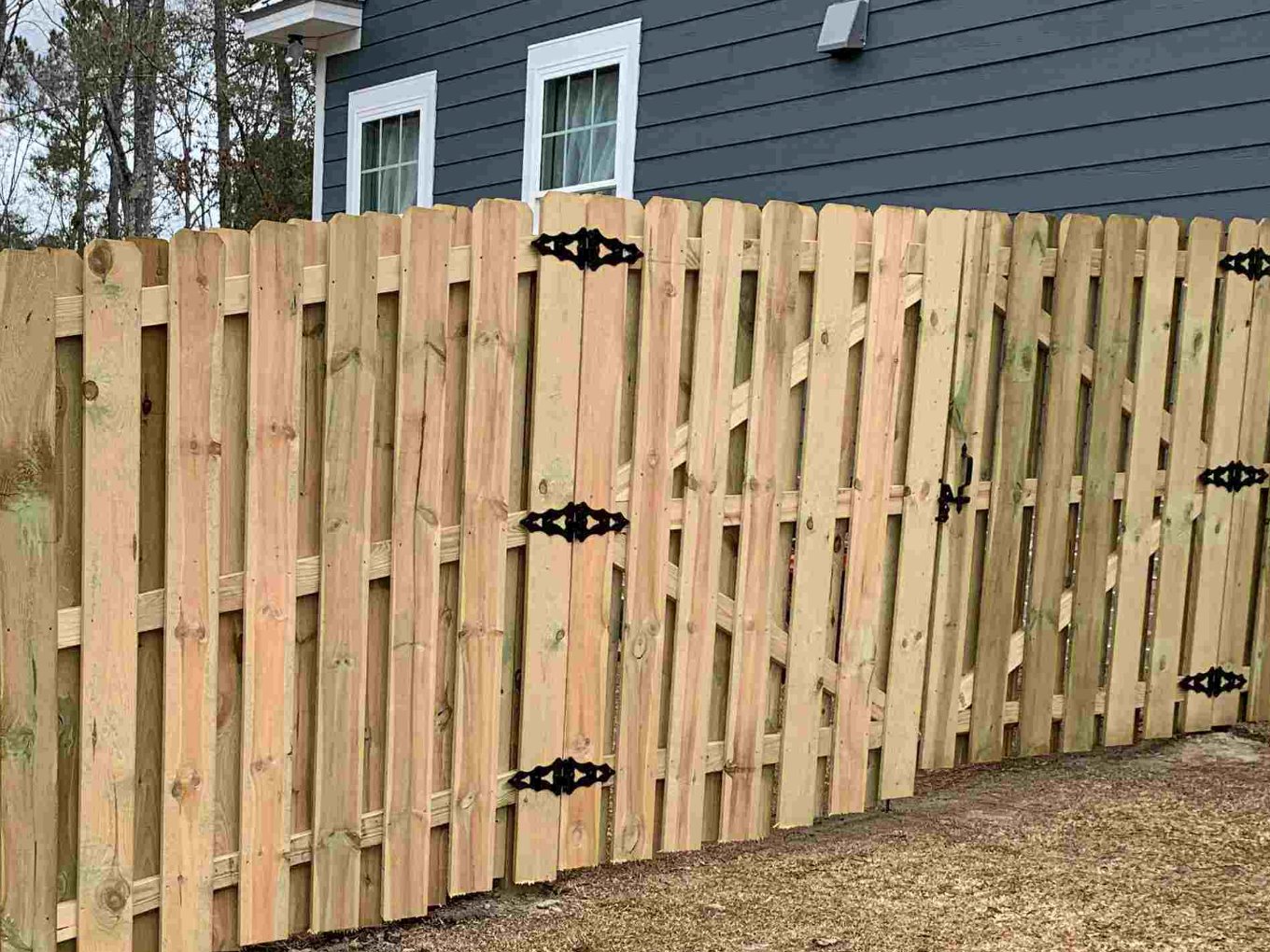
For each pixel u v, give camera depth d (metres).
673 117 9.23
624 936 3.54
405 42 11.94
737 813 4.12
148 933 3.29
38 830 3.08
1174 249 4.67
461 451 3.62
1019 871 3.84
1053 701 4.70
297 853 3.46
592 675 3.87
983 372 4.39
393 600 3.52
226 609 3.30
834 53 8.09
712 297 3.89
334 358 3.36
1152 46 6.51
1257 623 5.04
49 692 3.06
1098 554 4.68
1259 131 6.09
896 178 7.80
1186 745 4.86
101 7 25.11
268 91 24.98
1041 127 7.03
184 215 25.98
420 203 11.78
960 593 4.45
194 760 3.27
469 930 3.61
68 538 3.10
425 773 3.62
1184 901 3.58
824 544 4.16
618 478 3.86
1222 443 4.86
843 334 4.11
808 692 4.18
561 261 3.68
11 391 2.96
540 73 10.44
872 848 4.08
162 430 3.20
